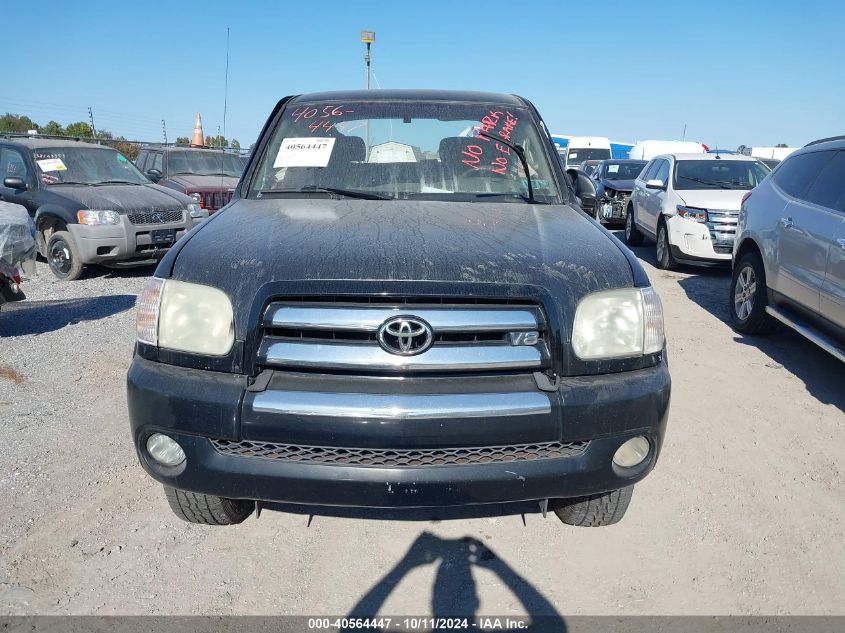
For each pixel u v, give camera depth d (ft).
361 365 7.73
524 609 8.66
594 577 9.34
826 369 18.31
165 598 8.76
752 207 21.42
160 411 7.98
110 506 10.91
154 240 30.73
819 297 16.51
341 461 7.81
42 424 13.99
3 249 18.37
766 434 14.10
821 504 11.39
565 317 8.03
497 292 7.89
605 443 8.07
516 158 12.57
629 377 8.29
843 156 17.38
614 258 8.92
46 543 9.86
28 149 32.12
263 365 7.91
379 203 11.22
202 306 8.11
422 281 7.86
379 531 10.30
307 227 9.53
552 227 10.00
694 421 14.65
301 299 7.93
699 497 11.50
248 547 9.89
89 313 23.65
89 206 29.40
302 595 8.88
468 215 10.48
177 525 10.41
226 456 7.91
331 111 13.26
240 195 12.01
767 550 10.06
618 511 9.87
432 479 7.73
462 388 7.78
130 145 66.18
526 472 7.89
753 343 20.66
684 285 30.14
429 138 12.76
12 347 19.38
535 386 7.93
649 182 36.68
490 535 10.24
